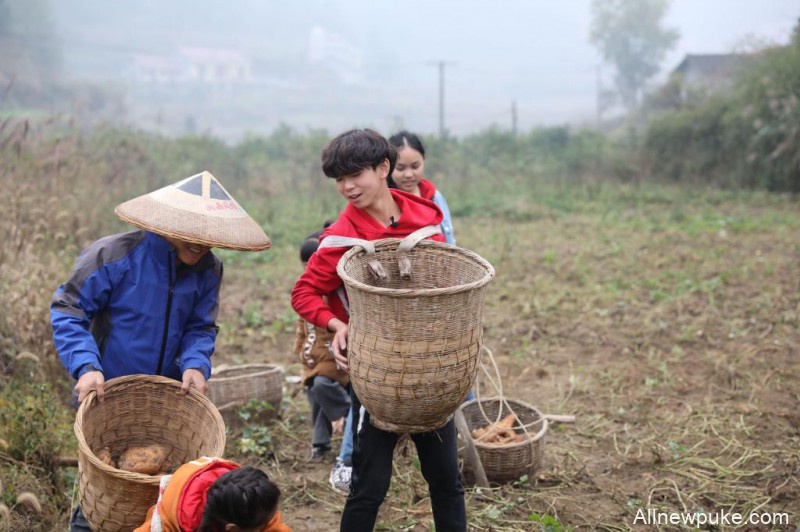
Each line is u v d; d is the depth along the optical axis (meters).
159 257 3.32
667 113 23.83
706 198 18.55
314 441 4.94
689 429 5.45
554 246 12.56
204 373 3.42
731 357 6.92
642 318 8.24
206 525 2.60
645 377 6.50
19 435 4.36
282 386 5.95
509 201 17.59
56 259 7.02
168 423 3.39
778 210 16.70
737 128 20.78
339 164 3.27
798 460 4.85
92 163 12.23
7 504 3.93
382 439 3.22
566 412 5.84
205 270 3.49
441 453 3.27
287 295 9.29
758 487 4.59
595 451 5.16
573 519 4.24
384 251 3.35
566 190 19.86
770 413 5.65
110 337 3.36
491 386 6.44
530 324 8.14
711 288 9.23
